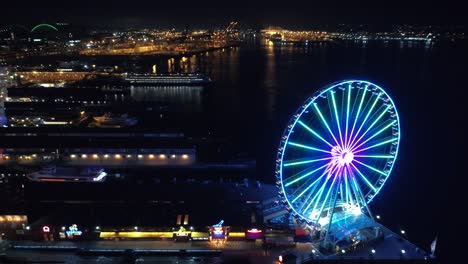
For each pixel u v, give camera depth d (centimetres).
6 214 8356
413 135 15638
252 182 10219
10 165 12038
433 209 10338
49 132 14238
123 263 7212
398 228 9481
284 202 7725
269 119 19100
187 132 15988
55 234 7912
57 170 10562
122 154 12500
